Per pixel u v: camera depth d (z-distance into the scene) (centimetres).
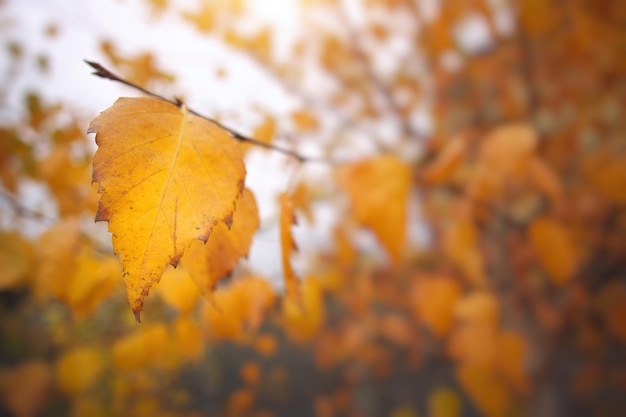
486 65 350
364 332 392
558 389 311
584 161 291
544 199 277
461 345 242
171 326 141
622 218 278
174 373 315
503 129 207
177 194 53
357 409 465
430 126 370
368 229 162
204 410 392
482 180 214
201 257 74
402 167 169
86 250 128
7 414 196
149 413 306
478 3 322
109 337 197
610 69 311
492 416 243
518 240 281
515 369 237
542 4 296
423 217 309
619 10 295
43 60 194
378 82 363
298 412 476
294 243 87
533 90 317
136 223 50
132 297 46
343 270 347
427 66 375
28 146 184
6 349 225
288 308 163
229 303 115
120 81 61
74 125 171
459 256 253
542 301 292
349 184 166
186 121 61
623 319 314
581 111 319
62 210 144
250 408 448
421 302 254
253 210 81
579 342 374
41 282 120
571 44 311
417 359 372
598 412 389
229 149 60
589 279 291
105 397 271
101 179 51
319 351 420
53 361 209
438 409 356
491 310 244
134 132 56
